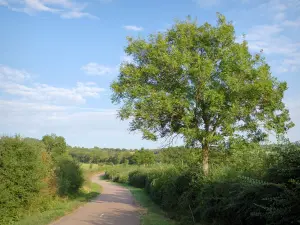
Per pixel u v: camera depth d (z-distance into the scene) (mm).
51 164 20906
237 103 15484
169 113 17406
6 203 14609
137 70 17578
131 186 52125
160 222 14945
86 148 114562
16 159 15688
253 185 9055
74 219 15648
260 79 15531
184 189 17703
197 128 16703
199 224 13766
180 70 16266
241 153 14602
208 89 15523
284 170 7945
